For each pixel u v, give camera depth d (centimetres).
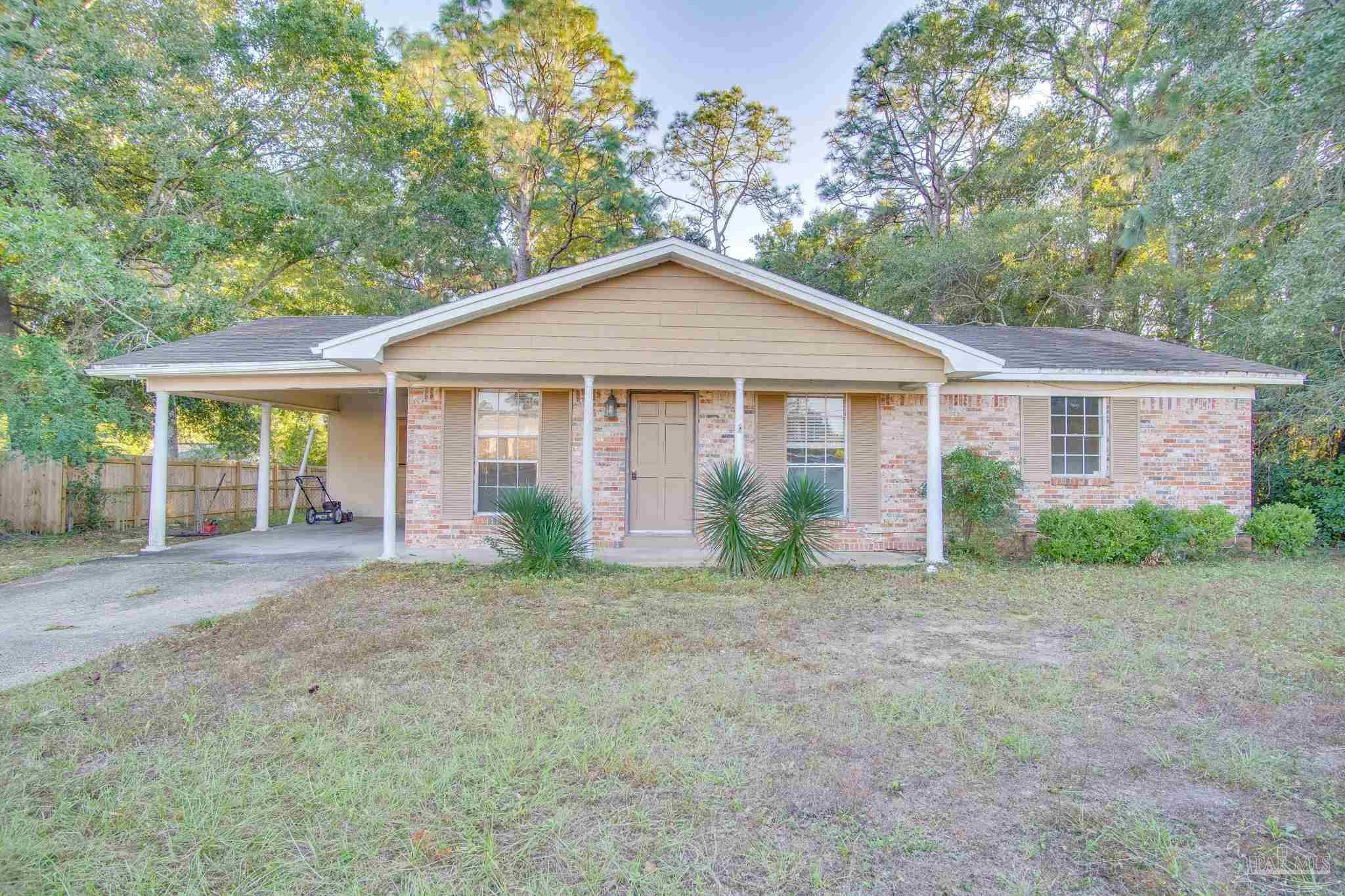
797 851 285
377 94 2133
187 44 1584
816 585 823
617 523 1083
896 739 391
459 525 1070
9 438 1230
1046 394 1114
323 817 308
